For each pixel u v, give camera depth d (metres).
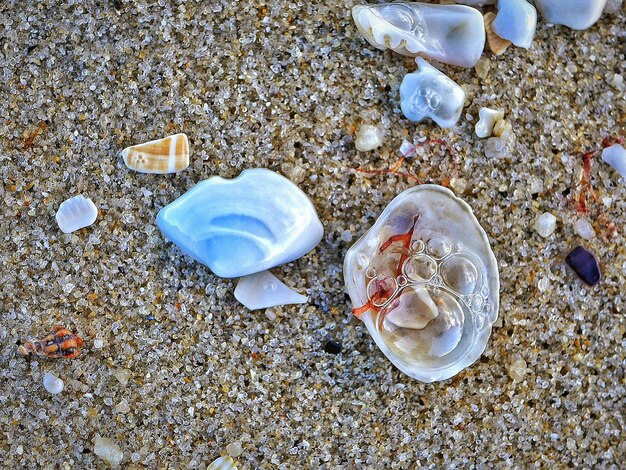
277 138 0.09
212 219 0.09
